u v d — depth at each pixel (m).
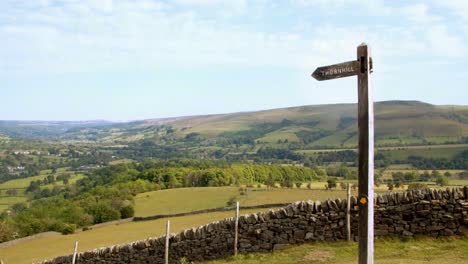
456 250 14.09
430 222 15.38
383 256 14.42
